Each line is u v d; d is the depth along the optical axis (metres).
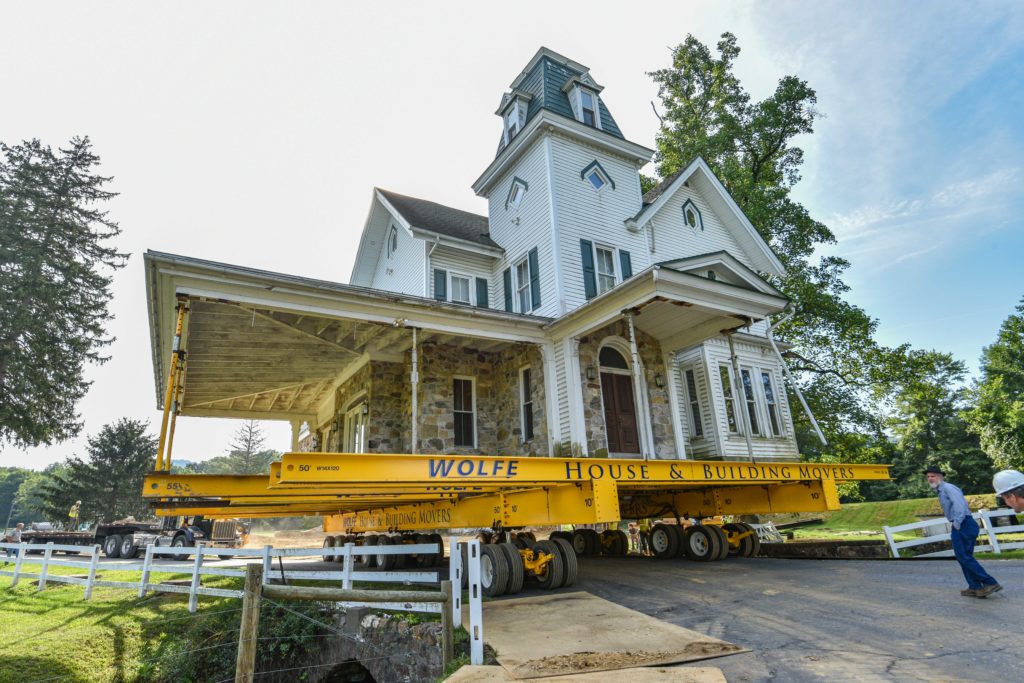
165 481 6.39
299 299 8.77
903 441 41.56
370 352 11.79
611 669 3.83
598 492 6.40
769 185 24.75
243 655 3.70
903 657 3.80
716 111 26.25
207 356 10.90
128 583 9.49
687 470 7.54
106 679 6.66
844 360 23.11
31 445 25.70
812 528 20.38
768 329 11.75
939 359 41.09
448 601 4.68
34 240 28.34
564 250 13.69
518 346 12.55
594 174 15.27
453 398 12.39
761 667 3.76
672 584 7.39
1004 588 5.75
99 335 29.09
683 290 9.79
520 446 12.05
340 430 13.68
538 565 7.08
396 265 17.20
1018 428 29.59
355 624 6.61
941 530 15.73
